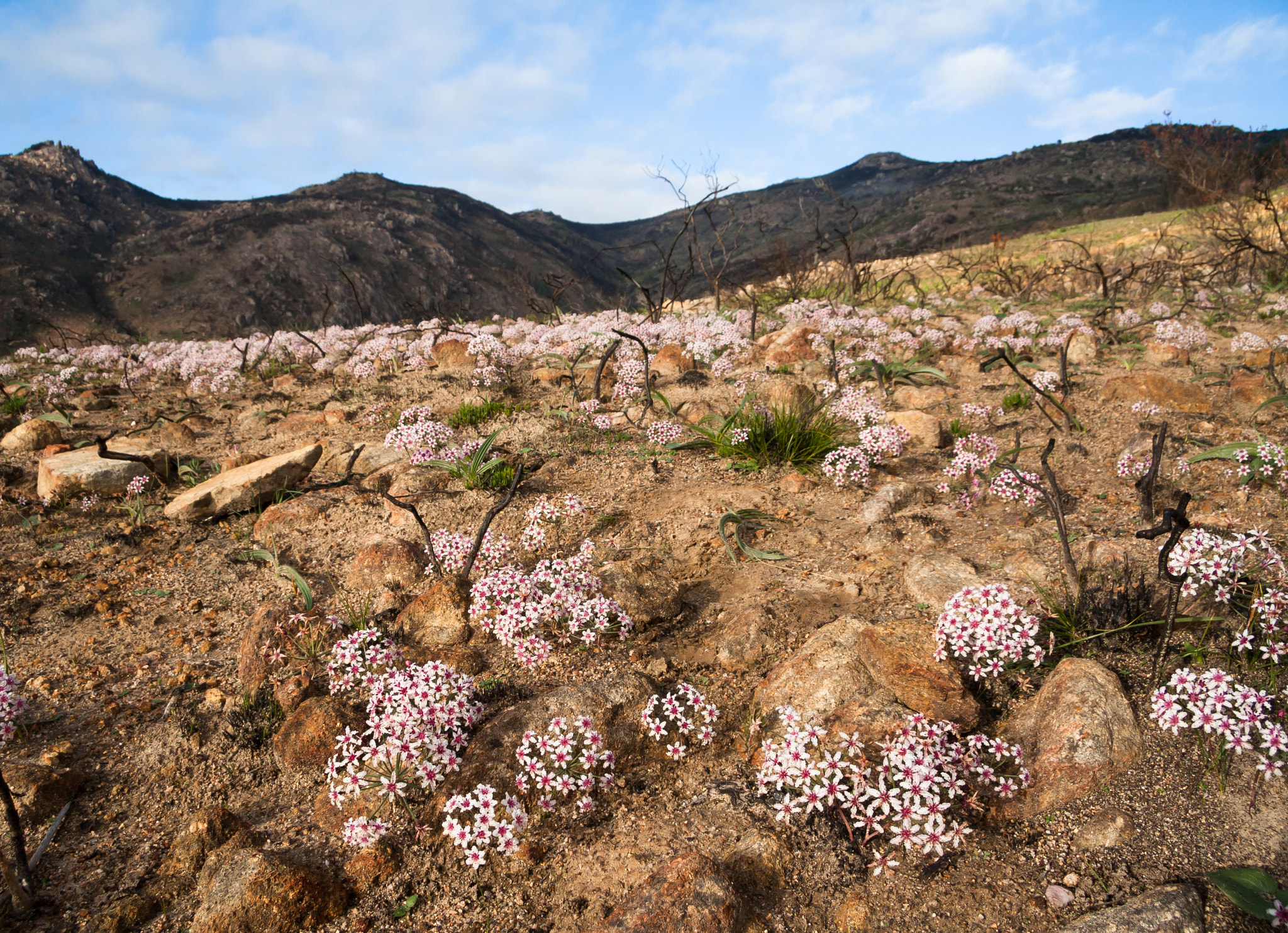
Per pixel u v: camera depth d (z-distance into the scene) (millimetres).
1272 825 2188
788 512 4656
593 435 6207
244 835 2498
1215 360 7555
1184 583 2828
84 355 12719
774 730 2807
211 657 3486
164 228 186750
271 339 12156
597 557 4195
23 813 2561
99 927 2201
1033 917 2064
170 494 5520
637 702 2939
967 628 2807
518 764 2672
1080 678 2664
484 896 2311
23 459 6352
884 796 2318
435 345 9828
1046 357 8219
